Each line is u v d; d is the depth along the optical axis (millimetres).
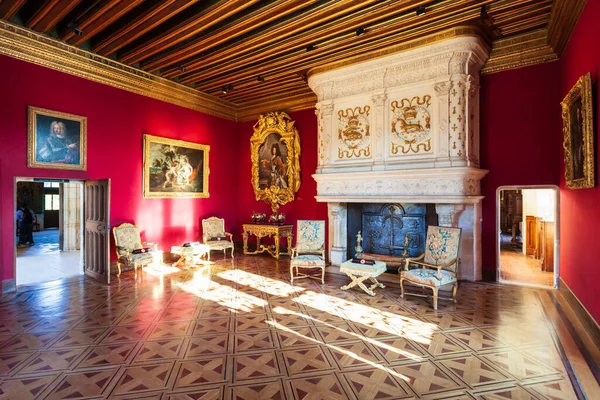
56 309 5066
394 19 5699
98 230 6750
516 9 5289
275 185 9914
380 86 7023
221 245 8961
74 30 5609
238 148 10828
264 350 3703
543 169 6223
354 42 6434
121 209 7566
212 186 9891
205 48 6551
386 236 7770
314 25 5957
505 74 6559
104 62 7117
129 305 5250
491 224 6715
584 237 4438
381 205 7840
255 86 8984
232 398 2812
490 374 3186
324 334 4141
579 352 3625
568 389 2930
